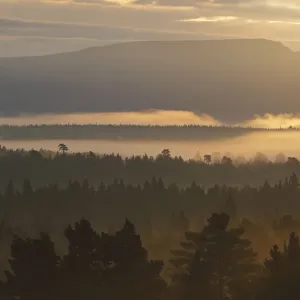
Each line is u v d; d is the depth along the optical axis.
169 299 111.75
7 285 113.25
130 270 112.56
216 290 113.06
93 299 110.94
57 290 111.88
